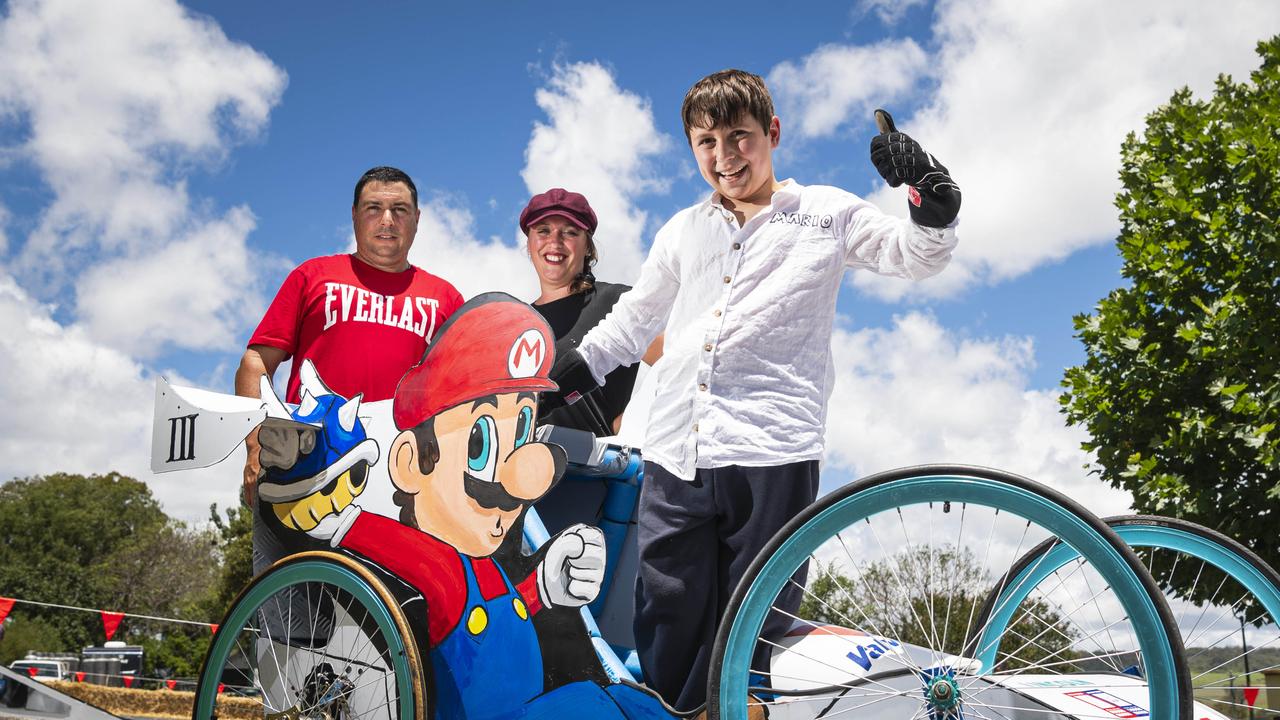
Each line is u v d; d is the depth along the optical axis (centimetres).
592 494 256
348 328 294
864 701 212
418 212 314
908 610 190
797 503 210
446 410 225
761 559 186
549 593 219
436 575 220
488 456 223
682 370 220
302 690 238
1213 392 997
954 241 196
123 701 1164
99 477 7138
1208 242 1080
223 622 240
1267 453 935
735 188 224
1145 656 165
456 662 217
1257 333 1007
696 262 229
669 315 253
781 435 211
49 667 1164
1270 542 962
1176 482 994
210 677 239
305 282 297
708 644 214
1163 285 1091
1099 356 1117
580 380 255
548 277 360
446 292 315
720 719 183
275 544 245
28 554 6216
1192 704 161
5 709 264
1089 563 171
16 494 6681
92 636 5703
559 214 352
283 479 241
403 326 300
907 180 191
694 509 214
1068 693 232
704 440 213
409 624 210
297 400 290
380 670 225
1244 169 1073
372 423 231
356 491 231
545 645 217
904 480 182
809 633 223
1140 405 1074
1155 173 1148
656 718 214
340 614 234
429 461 224
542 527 228
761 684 215
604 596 251
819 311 218
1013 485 176
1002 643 231
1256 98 1130
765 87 227
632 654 238
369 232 303
